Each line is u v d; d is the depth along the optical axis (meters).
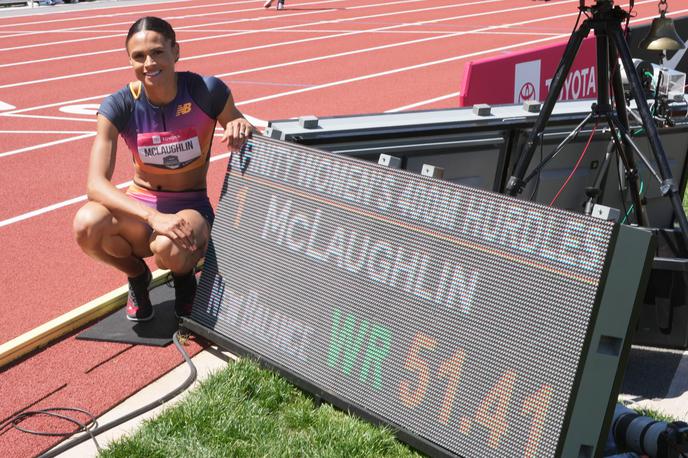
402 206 3.43
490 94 6.88
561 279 2.88
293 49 16.95
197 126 4.35
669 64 8.63
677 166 5.23
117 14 24.66
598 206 2.94
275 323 3.87
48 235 6.25
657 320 3.99
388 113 4.45
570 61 4.18
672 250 4.52
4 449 3.43
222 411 3.57
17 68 15.52
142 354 4.23
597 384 2.88
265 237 4.00
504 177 4.61
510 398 2.95
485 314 3.07
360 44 17.38
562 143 4.34
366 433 3.36
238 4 26.86
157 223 4.02
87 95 12.67
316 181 3.80
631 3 4.16
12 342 4.25
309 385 3.62
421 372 3.25
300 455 3.32
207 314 4.21
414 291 3.33
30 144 9.33
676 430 3.12
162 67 4.11
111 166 4.23
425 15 22.44
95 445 3.45
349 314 3.55
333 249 3.67
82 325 4.59
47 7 26.09
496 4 24.58
